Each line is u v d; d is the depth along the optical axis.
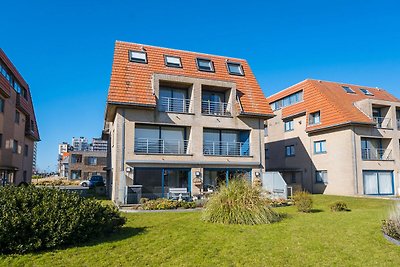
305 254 6.91
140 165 19.03
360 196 22.92
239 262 6.45
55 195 7.79
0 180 22.02
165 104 21.17
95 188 31.12
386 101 26.72
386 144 26.80
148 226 9.86
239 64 25.08
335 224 9.91
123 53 21.77
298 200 13.95
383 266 6.17
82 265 6.15
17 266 6.02
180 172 20.62
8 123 22.89
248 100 22.66
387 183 25.59
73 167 60.34
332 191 25.69
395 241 7.66
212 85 21.42
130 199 17.34
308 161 28.34
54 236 7.06
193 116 20.75
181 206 15.09
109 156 25.89
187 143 21.06
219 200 10.77
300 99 30.34
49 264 6.14
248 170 21.75
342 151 25.08
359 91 30.98
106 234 8.53
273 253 6.99
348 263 6.35
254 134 22.23
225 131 22.48
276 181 20.44
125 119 19.19
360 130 24.91
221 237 8.32
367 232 8.69
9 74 23.69
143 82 20.38
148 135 20.39
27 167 30.95
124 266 6.15
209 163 20.50
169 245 7.54
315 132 27.70
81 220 7.57
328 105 26.47
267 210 10.55
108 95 18.84
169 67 22.23
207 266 6.23
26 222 6.79
